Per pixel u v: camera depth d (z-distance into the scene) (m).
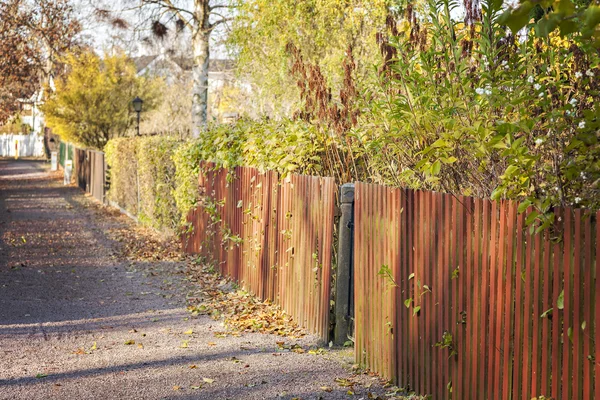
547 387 4.27
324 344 7.50
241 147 10.79
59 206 25.17
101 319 8.84
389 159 6.82
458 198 5.15
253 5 16.62
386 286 6.24
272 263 9.30
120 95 38.09
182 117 39.66
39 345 7.54
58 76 41.56
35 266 12.88
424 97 5.51
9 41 41.25
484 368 4.88
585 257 3.95
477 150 4.94
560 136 4.69
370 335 6.55
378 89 7.01
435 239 5.49
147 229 18.44
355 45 13.63
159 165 16.44
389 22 6.52
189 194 13.85
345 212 7.36
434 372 5.51
